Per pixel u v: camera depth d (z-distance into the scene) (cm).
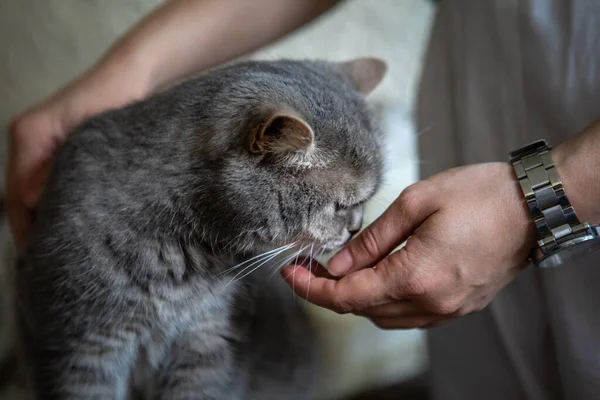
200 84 45
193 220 44
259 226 43
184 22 54
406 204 40
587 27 45
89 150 44
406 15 84
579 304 46
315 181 43
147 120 44
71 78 70
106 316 44
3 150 66
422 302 40
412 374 74
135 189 43
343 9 80
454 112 56
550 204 38
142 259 43
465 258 39
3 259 63
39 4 66
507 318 51
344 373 71
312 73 48
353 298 40
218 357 49
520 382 53
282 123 40
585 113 46
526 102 49
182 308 46
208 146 43
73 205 43
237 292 48
